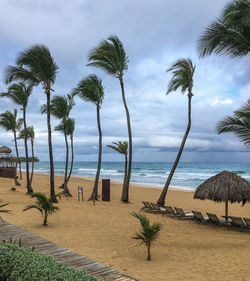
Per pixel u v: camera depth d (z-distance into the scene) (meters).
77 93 21.34
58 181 42.00
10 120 28.33
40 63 16.52
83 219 11.52
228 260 6.65
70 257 5.48
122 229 9.95
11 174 42.31
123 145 20.47
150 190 32.34
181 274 5.65
